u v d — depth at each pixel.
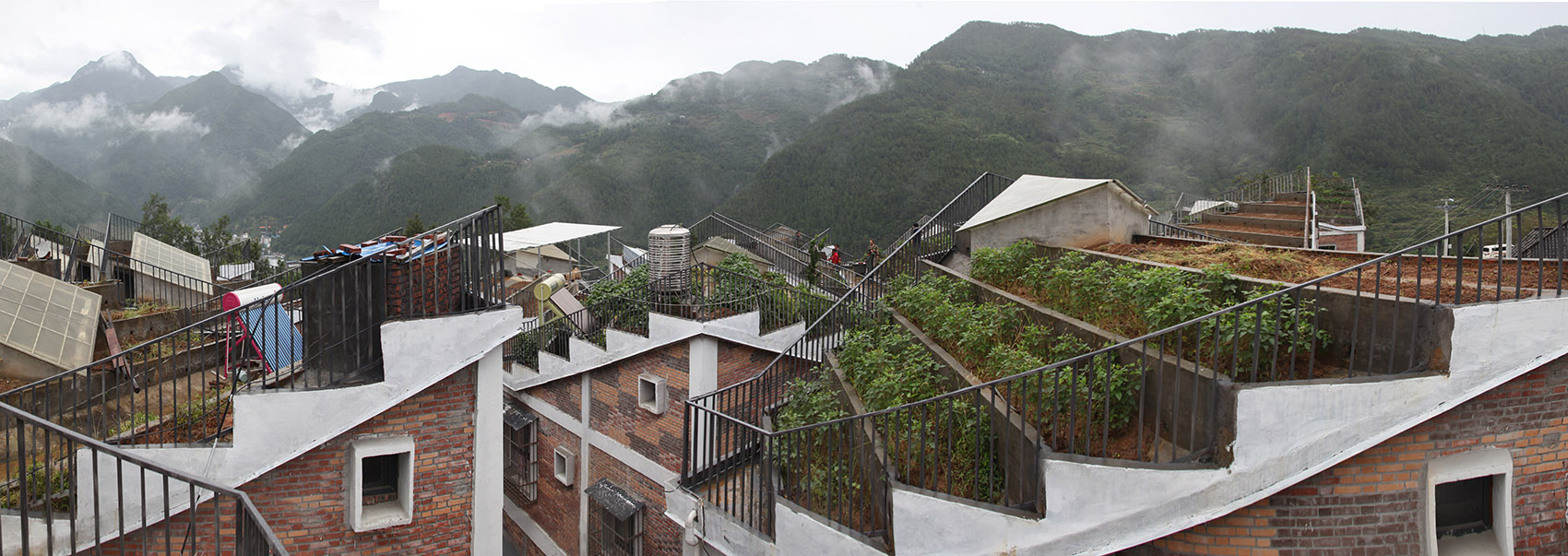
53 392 10.30
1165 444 6.21
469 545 8.69
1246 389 5.25
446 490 8.54
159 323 15.84
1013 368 7.20
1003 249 11.22
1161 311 6.57
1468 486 5.70
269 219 160.25
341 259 8.02
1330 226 22.48
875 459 7.58
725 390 10.15
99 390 10.91
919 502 6.38
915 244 14.09
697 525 9.15
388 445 8.13
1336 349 6.03
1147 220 12.89
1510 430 5.41
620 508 13.98
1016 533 5.89
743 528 8.38
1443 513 5.66
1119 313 7.54
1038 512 5.89
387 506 8.49
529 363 18.00
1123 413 6.61
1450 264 7.40
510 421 17.84
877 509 7.61
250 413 7.48
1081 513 5.64
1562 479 5.49
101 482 7.21
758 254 23.42
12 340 10.73
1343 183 35.28
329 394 7.67
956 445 7.52
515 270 32.78
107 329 13.17
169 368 12.20
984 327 8.30
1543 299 5.07
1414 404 5.11
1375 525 5.40
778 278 16.41
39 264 19.06
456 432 8.55
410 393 7.95
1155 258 9.47
